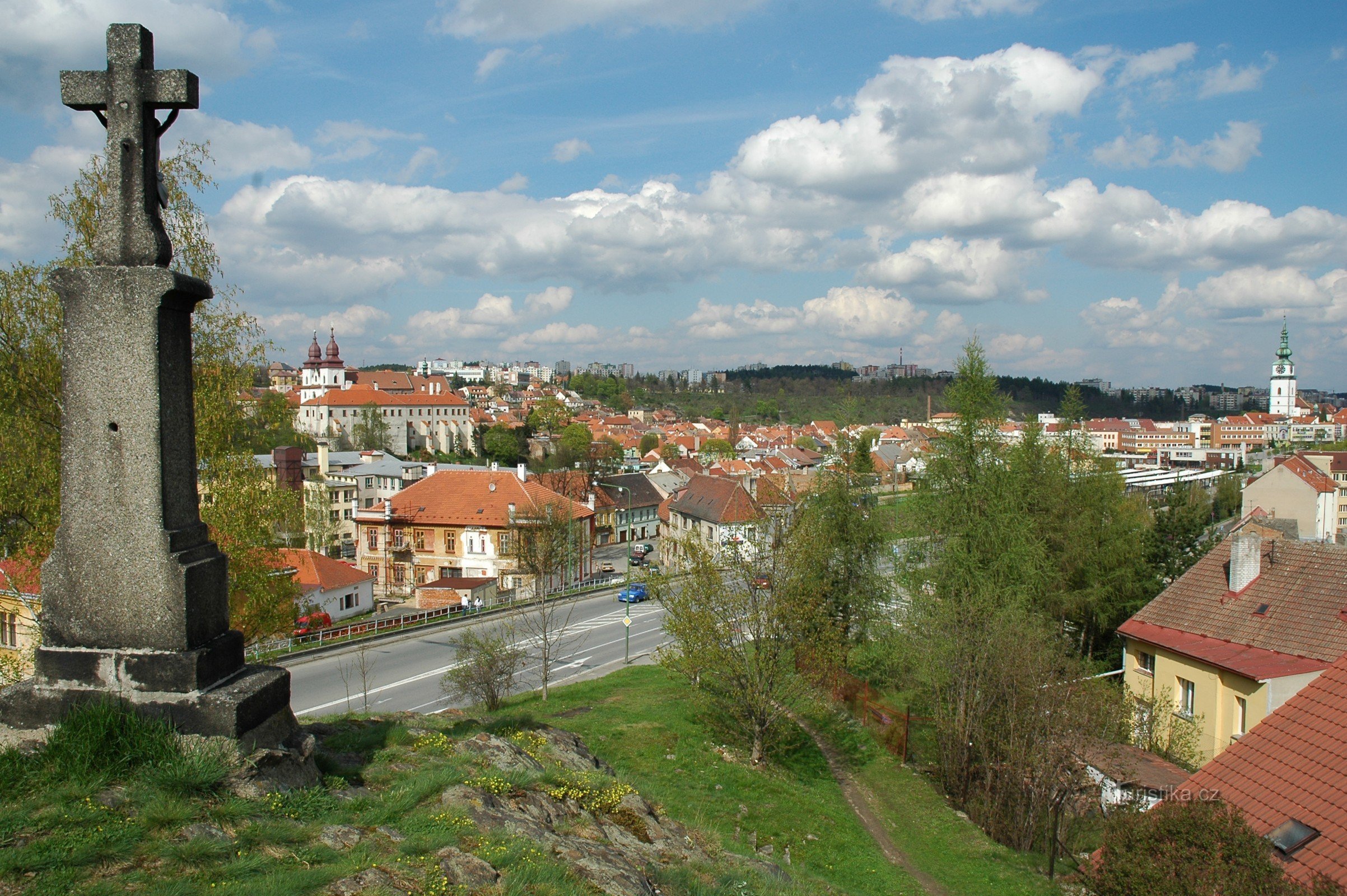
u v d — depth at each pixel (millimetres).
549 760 12695
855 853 19875
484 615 50719
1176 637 27438
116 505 7930
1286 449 164250
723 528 64812
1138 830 12422
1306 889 11531
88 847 6406
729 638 25344
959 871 19375
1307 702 16969
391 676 37719
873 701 32375
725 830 19312
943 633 25453
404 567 63875
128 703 7801
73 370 7965
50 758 7355
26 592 20641
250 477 21844
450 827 8180
